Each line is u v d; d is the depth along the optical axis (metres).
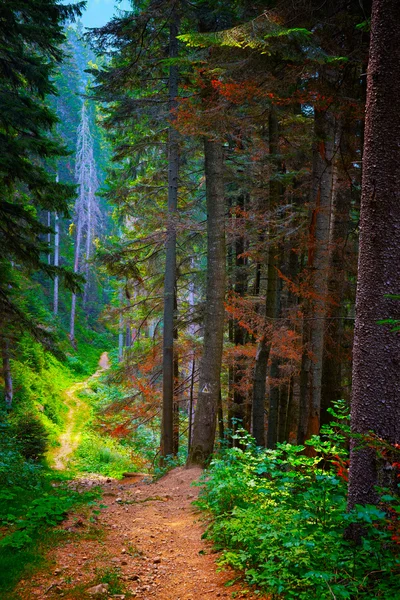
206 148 10.77
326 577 3.47
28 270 13.89
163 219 13.20
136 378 15.52
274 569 4.11
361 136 8.34
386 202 4.18
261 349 10.79
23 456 15.02
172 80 13.02
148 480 12.20
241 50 7.56
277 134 10.39
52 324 37.81
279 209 10.78
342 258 9.49
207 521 6.66
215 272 10.75
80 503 7.94
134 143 14.90
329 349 9.18
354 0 7.33
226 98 7.79
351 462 4.39
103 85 12.95
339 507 4.72
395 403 4.16
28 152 12.34
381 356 4.20
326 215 8.65
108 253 14.02
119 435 15.78
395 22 4.07
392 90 4.11
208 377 10.80
